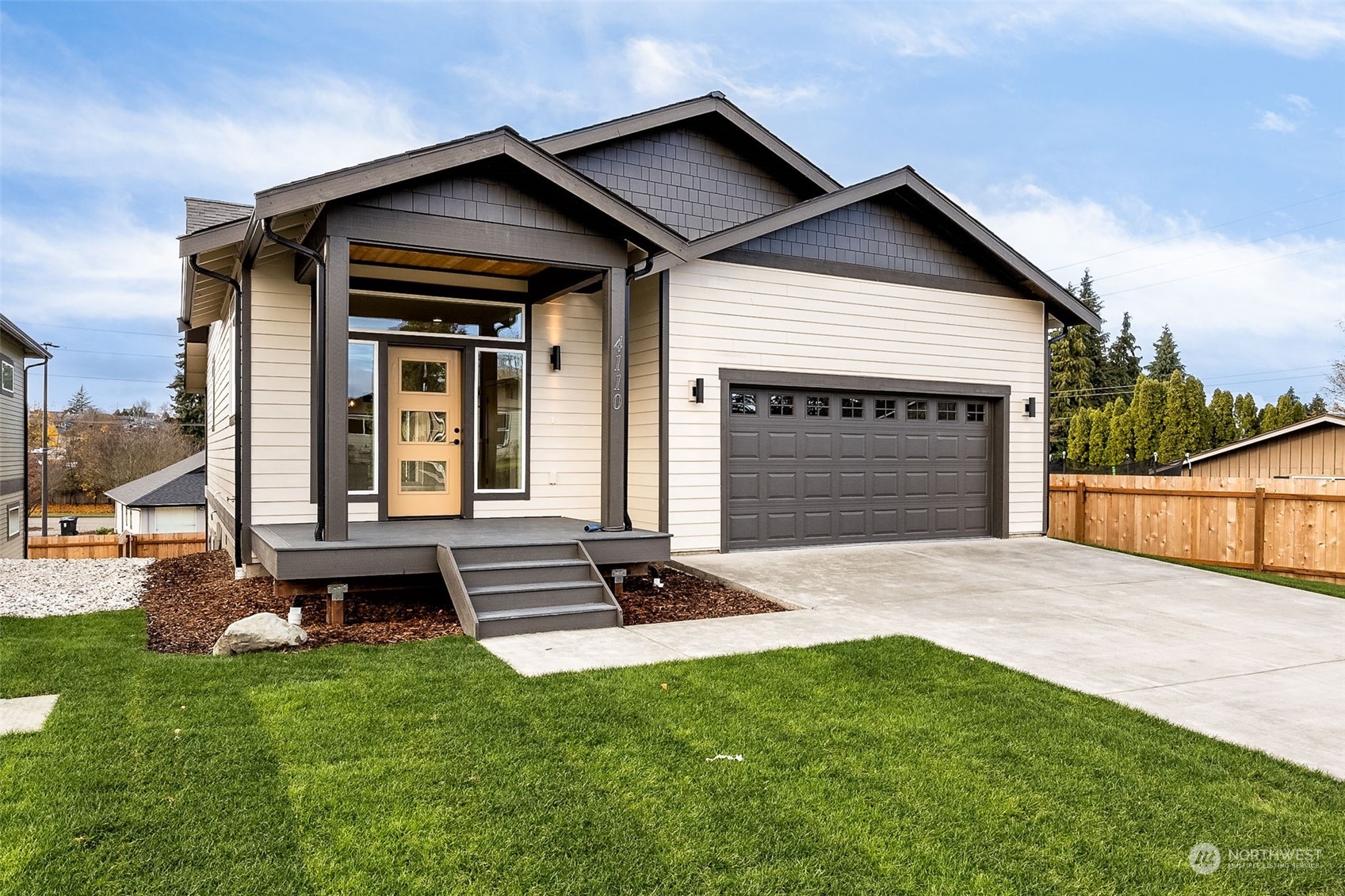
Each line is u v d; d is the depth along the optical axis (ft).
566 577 23.57
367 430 29.40
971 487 39.32
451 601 24.56
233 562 33.01
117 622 22.82
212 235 23.79
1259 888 9.64
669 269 31.89
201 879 9.18
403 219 22.79
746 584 27.84
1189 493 38.14
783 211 33.30
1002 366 39.52
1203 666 19.29
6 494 57.82
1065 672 18.49
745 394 33.88
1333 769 13.14
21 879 9.05
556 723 14.15
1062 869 9.96
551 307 32.58
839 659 18.75
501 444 31.71
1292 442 67.92
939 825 10.93
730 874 9.66
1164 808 11.57
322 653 18.54
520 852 9.96
